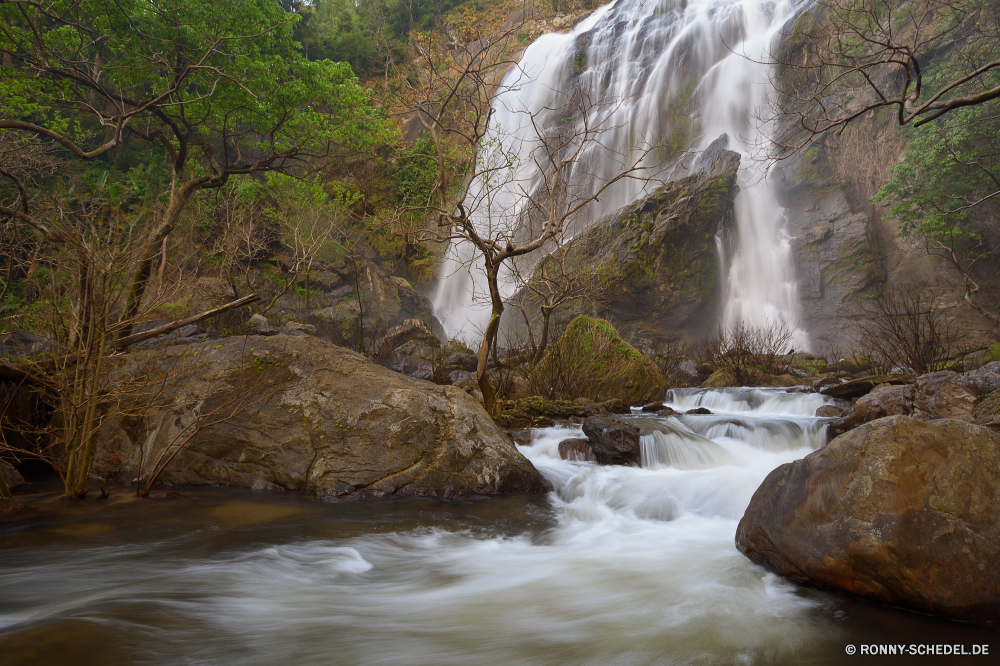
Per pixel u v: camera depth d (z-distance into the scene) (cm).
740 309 2214
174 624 285
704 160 2339
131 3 1178
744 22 2592
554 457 688
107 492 531
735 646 272
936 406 631
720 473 566
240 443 568
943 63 1797
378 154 1917
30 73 1154
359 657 264
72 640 254
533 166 2059
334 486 538
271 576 361
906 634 274
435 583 364
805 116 986
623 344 1093
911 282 2017
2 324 575
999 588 270
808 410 935
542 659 265
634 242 2069
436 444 563
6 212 651
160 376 585
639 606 325
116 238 502
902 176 1750
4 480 499
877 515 299
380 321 1777
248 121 1482
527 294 1404
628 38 2920
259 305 1483
